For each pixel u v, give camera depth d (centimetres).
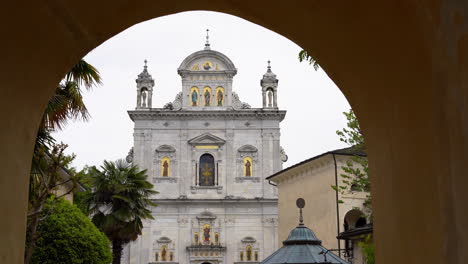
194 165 6209
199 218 6084
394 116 632
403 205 618
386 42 599
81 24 704
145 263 5938
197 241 6056
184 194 6144
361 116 739
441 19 464
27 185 723
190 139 6253
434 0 462
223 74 6394
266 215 6109
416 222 581
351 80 724
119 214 3534
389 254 666
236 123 6309
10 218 664
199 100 6341
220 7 769
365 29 627
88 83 1872
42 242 2641
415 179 581
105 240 2897
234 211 6125
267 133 6284
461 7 425
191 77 6384
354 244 3472
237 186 6188
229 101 6334
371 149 725
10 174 666
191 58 6384
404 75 584
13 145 674
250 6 752
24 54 657
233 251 6031
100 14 708
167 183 6175
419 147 566
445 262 505
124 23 755
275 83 6431
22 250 700
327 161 4084
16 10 609
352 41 667
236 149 6262
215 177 6200
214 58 6412
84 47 746
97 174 3572
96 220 3544
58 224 2686
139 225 3656
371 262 2236
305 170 4453
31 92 700
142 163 6172
